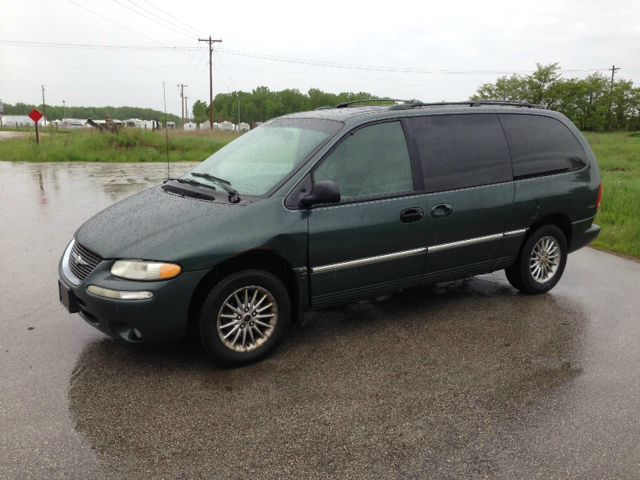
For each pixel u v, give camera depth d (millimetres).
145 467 2768
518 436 3068
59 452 2871
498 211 4824
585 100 68562
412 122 4512
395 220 4250
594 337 4445
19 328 4465
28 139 27984
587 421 3221
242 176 4258
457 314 4910
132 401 3389
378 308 5051
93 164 21234
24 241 7438
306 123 4535
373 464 2816
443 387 3609
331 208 4008
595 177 5574
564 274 6262
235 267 3812
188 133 35656
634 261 6926
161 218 3816
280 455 2881
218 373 3768
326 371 3812
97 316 3596
